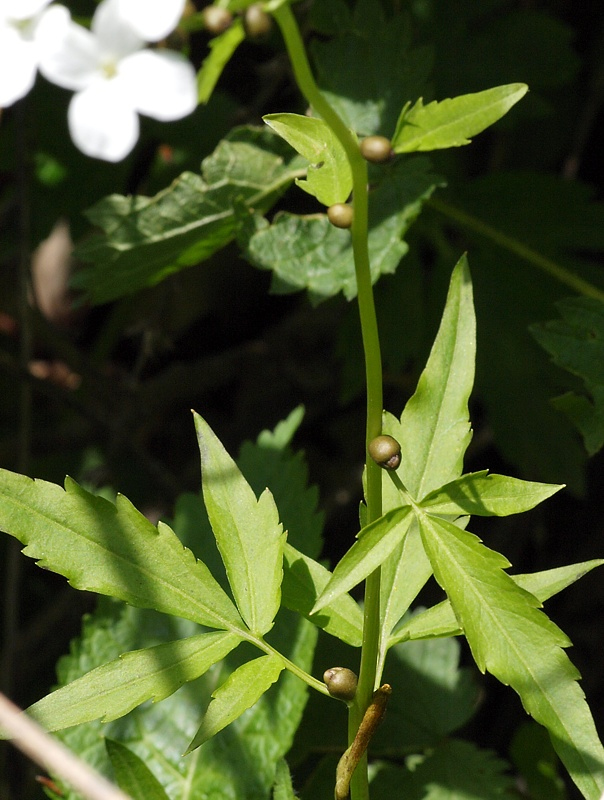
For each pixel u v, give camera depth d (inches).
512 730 30.5
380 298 26.5
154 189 28.5
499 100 17.2
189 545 21.6
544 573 18.1
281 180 22.2
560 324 21.4
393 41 22.4
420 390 18.3
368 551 17.6
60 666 21.1
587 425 21.3
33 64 16.3
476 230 25.0
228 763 20.6
